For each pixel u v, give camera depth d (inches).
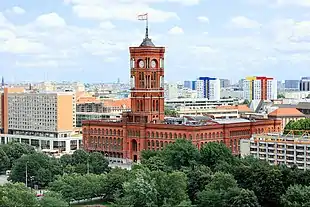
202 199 7682.1
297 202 7509.8
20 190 7440.9
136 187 7618.1
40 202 7298.2
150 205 7411.4
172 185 7790.4
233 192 7652.6
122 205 7386.8
